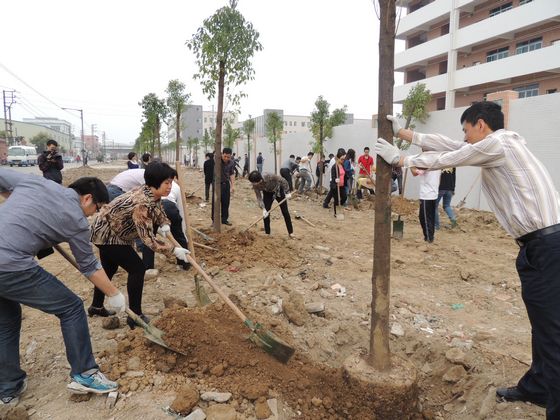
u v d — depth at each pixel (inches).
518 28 1007.6
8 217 102.0
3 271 99.2
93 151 4965.6
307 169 605.3
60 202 105.4
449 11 1186.0
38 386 121.3
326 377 127.4
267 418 112.0
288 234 323.9
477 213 445.1
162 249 146.0
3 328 112.3
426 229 319.9
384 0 108.6
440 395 138.1
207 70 281.0
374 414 115.0
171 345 130.7
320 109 657.0
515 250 303.7
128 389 117.6
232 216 417.7
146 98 722.8
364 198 565.3
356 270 242.2
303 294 197.8
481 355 148.6
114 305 119.6
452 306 194.7
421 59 1295.5
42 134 3115.2
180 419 107.9
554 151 410.0
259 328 132.7
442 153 106.2
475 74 1123.3
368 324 170.9
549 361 100.6
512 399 125.0
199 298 166.9
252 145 1190.9
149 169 144.4
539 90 1039.6
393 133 116.1
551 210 99.2
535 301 101.3
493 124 110.0
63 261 242.5
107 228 146.7
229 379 123.2
